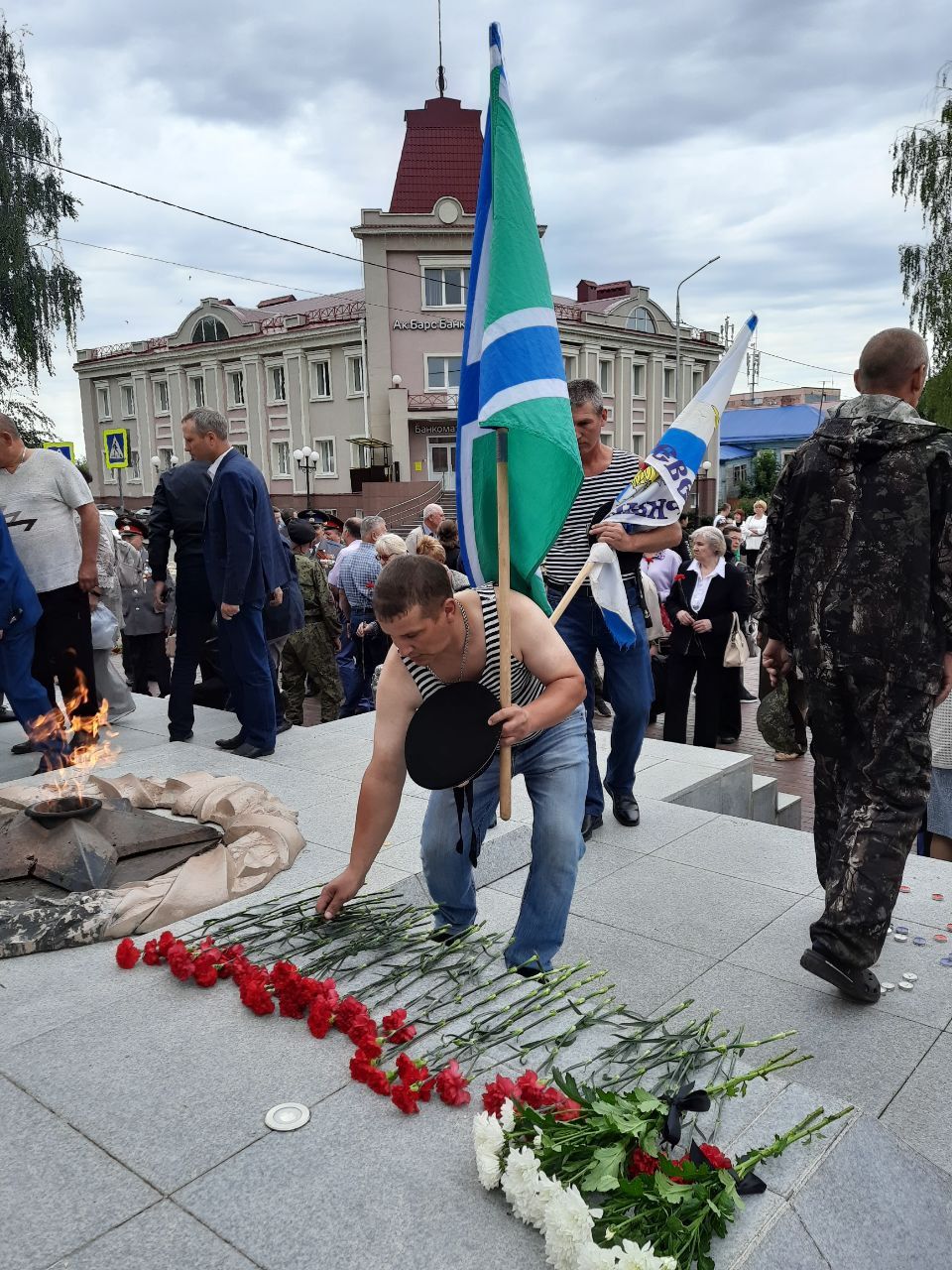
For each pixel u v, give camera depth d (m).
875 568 2.75
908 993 2.98
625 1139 1.65
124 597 9.12
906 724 2.73
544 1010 2.27
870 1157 1.77
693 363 44.66
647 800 4.82
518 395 2.38
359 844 2.66
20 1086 2.02
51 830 3.31
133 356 43.81
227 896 3.11
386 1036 2.11
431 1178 1.70
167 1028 2.25
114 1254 1.54
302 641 8.12
